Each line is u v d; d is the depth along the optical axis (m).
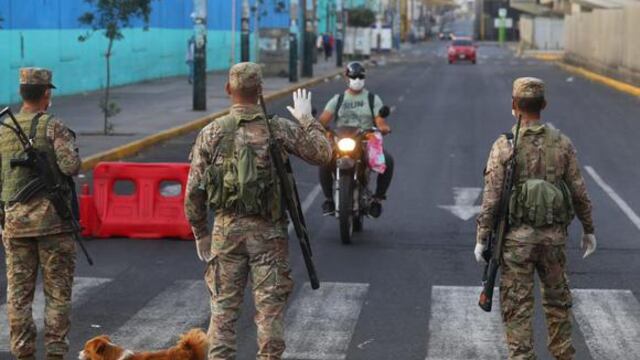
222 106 44.12
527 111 9.23
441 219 19.34
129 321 12.14
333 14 119.19
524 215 9.03
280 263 8.62
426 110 44.62
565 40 107.31
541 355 10.90
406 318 12.38
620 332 11.78
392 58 122.69
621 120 40.16
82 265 15.23
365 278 14.55
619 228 18.36
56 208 9.60
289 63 65.19
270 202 8.51
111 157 27.39
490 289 9.22
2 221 9.75
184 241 17.16
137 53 60.94
